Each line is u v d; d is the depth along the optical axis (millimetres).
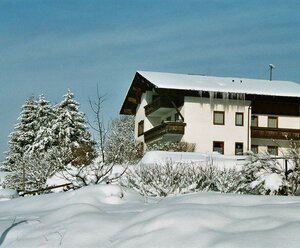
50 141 50250
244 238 5340
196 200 7824
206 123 41031
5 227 7293
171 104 42438
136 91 49656
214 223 6039
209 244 5328
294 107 43562
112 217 7121
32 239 6551
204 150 40750
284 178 13070
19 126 55375
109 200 9383
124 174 14867
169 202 8195
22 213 8867
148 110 46062
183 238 5609
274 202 7605
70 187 15445
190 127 40719
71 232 6496
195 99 41094
